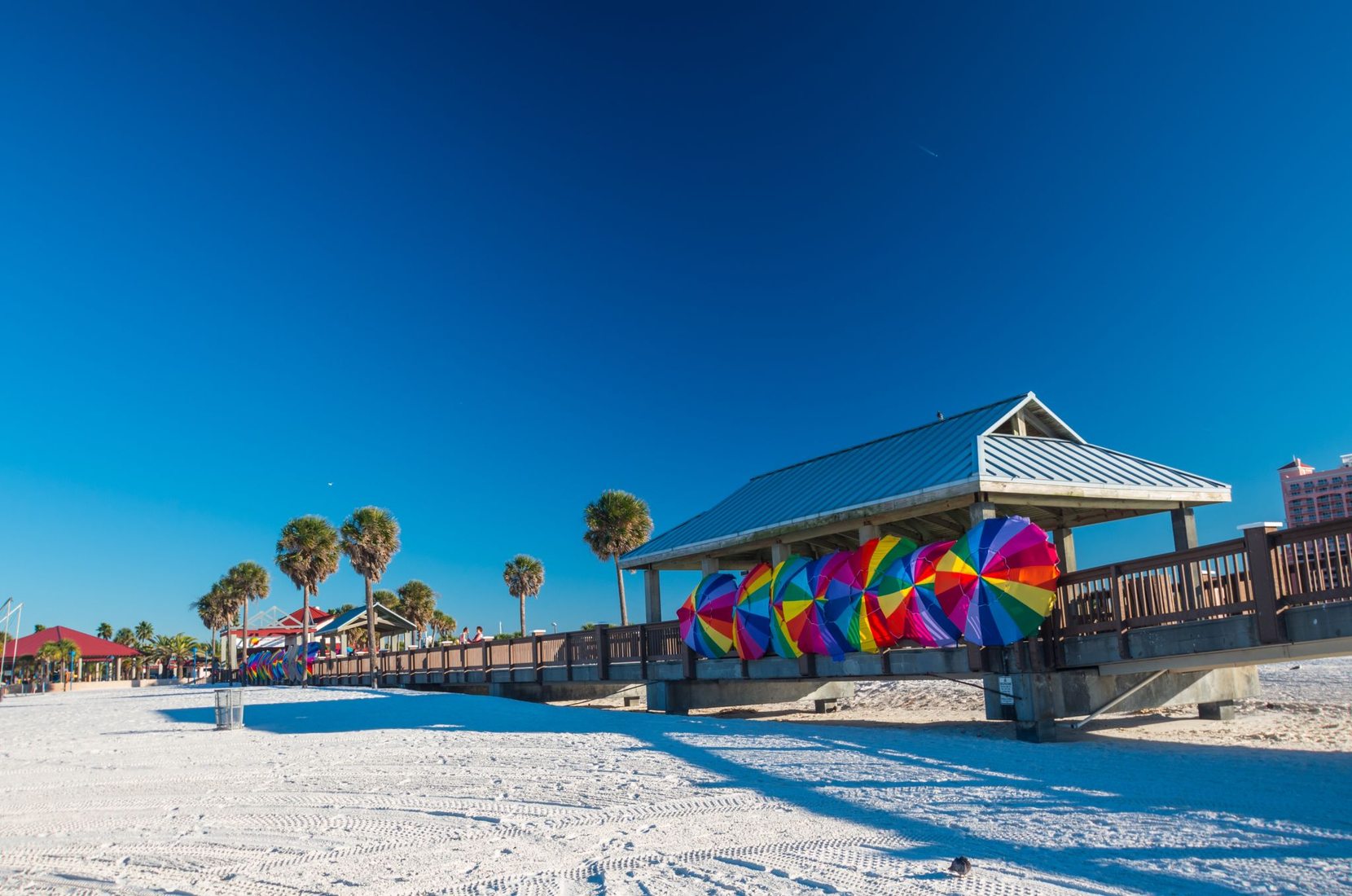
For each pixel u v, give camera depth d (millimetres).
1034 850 5871
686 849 6309
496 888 5547
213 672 64125
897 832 6508
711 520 19891
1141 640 11688
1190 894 4871
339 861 6395
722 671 18156
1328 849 5711
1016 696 12562
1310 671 21938
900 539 14422
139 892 5789
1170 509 14688
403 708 21906
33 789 10625
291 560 55562
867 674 15289
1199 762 9531
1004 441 14703
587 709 20375
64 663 76000
